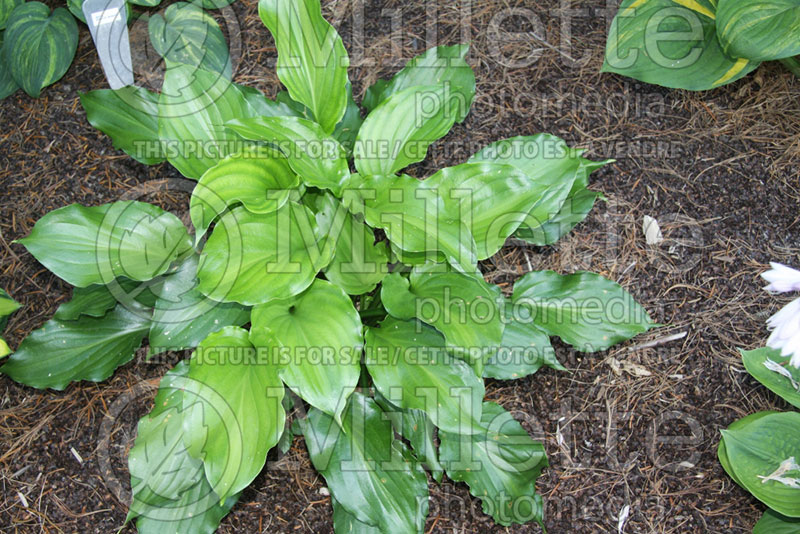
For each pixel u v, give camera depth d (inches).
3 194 59.3
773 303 57.6
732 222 59.8
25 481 52.5
